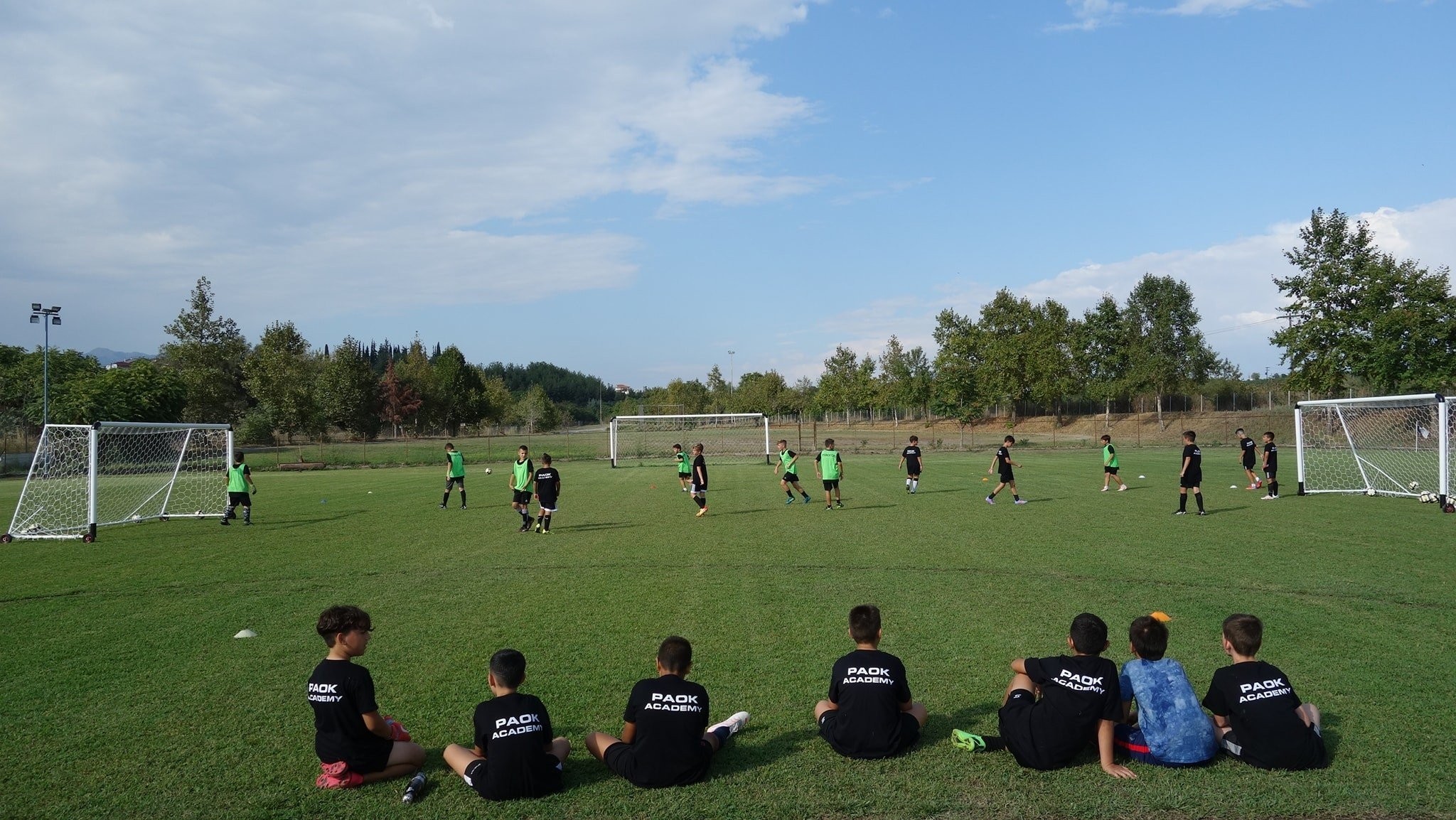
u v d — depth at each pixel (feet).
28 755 17.98
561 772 16.06
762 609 30.27
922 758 17.01
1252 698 16.31
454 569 39.83
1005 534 47.03
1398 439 104.47
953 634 26.25
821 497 72.08
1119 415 199.62
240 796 15.88
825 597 32.12
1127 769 16.06
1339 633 25.46
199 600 34.04
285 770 17.04
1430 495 61.05
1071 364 196.95
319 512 67.36
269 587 36.37
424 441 211.00
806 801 15.23
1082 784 15.67
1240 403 190.19
